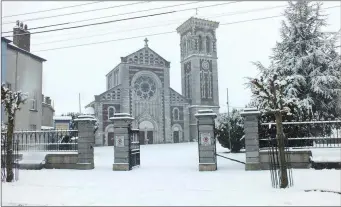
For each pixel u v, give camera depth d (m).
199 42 71.62
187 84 72.75
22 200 10.34
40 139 19.30
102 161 23.64
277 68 23.91
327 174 13.19
